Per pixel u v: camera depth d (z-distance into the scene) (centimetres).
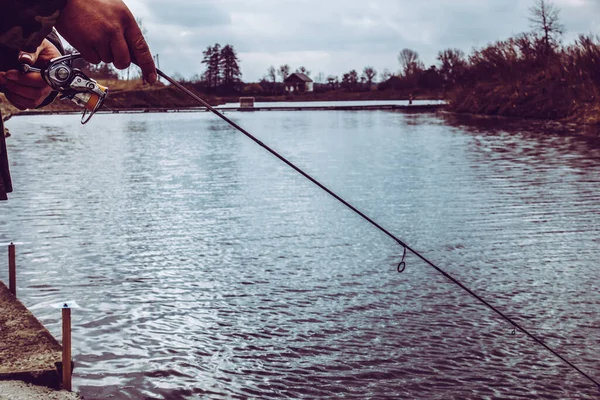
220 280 862
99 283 845
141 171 2139
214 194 1633
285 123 5234
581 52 4269
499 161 2264
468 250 1022
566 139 3123
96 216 1332
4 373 498
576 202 1439
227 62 13450
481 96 5916
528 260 957
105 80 7888
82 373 565
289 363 595
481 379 561
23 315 627
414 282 851
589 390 539
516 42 5462
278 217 1309
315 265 940
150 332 670
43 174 2048
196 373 571
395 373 573
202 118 6706
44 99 162
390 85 12669
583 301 767
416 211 1352
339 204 1448
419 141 3209
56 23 129
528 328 682
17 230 1187
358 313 732
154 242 1089
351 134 3816
